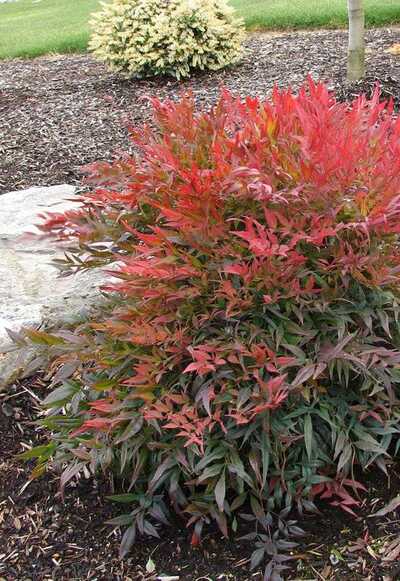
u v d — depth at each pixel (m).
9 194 4.21
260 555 2.27
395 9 8.50
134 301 2.47
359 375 2.33
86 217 2.65
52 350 2.51
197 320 2.23
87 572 2.37
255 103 2.57
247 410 2.14
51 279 3.24
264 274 2.14
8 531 2.53
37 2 14.98
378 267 2.20
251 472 2.32
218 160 2.28
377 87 2.68
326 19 8.77
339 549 2.31
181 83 6.83
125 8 6.94
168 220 2.33
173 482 2.27
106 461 2.29
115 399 2.27
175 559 2.37
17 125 5.92
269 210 2.25
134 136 2.76
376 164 2.34
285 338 2.23
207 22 6.84
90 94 6.66
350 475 2.52
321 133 2.29
